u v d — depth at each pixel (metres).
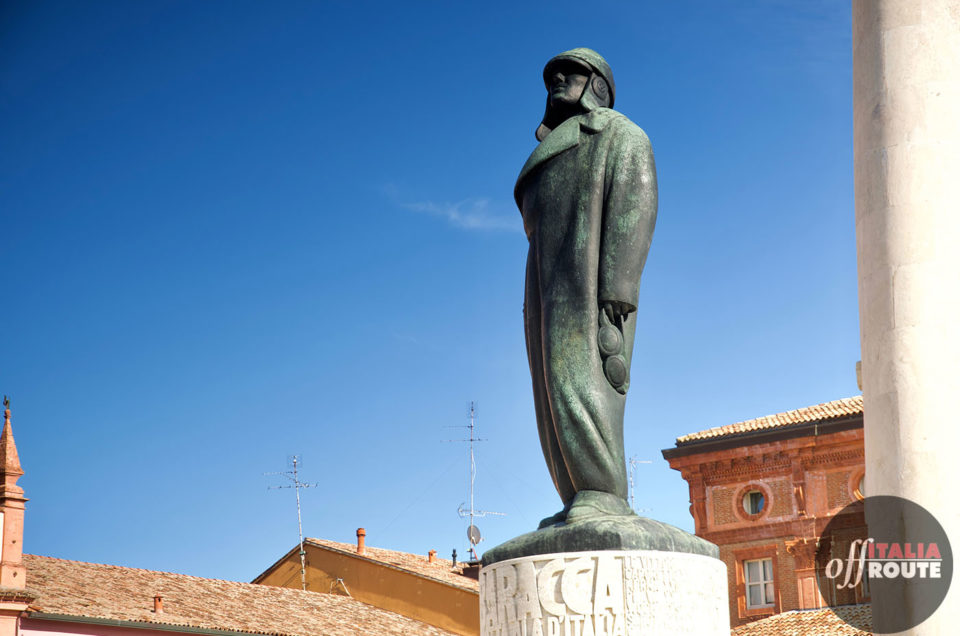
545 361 7.65
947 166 7.26
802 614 38.09
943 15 7.44
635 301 7.64
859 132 7.61
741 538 41.78
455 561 46.91
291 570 45.00
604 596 6.81
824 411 42.19
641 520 7.11
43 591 31.91
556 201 7.83
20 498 30.59
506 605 7.01
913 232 7.21
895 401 7.08
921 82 7.38
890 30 7.51
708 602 7.04
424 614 41.62
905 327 7.12
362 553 44.84
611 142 7.79
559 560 6.90
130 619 31.72
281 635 34.88
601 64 8.12
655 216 7.78
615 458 7.46
